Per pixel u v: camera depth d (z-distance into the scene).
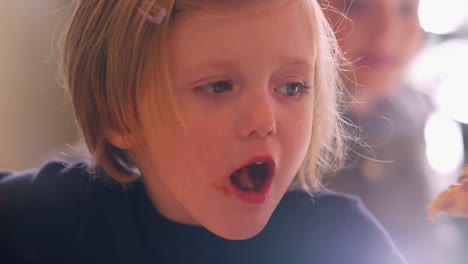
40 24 1.39
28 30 1.38
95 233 0.54
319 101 0.54
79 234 0.55
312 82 0.47
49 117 1.41
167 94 0.43
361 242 0.57
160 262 0.53
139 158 0.51
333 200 0.59
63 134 1.42
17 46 1.36
